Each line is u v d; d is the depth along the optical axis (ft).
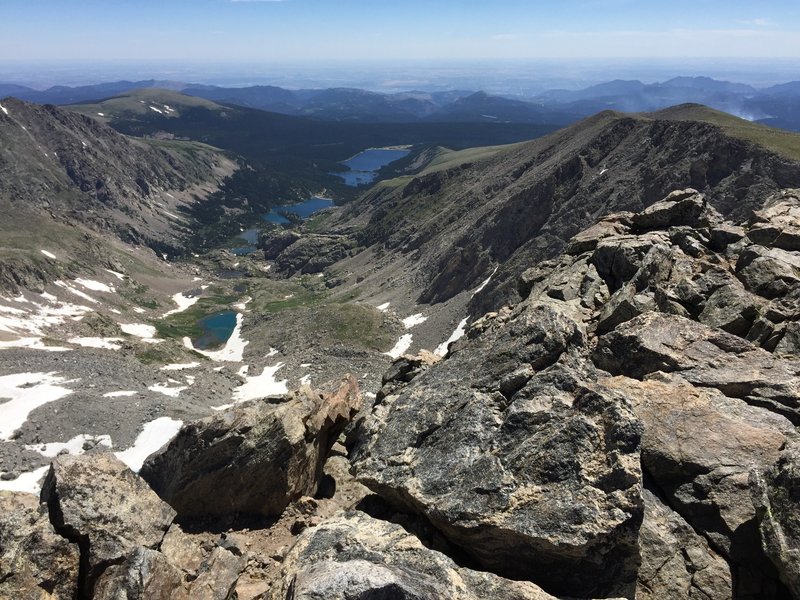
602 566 46.47
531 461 51.83
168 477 91.20
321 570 40.29
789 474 46.26
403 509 60.08
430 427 62.69
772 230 102.06
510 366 65.92
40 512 52.60
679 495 53.11
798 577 41.78
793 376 64.13
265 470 82.79
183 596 52.26
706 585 46.80
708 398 61.62
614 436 50.21
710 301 84.99
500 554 49.37
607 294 102.22
